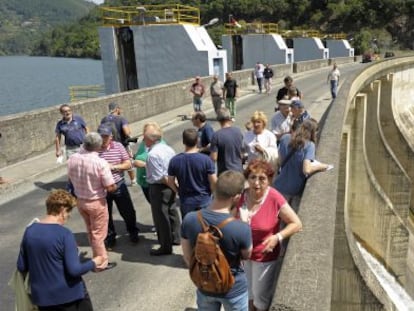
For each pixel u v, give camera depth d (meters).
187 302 6.32
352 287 7.56
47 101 79.38
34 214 9.96
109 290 6.67
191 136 6.52
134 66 31.67
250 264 4.71
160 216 7.52
